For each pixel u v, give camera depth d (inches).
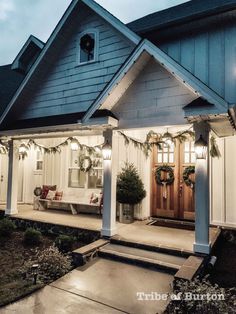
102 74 295.6
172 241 216.5
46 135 308.5
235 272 183.5
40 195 369.4
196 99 185.2
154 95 214.8
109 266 189.9
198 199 194.4
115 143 245.3
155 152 312.0
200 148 193.6
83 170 344.5
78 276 174.2
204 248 187.5
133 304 141.6
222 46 255.8
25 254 221.1
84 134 289.0
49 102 332.5
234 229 254.5
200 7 291.7
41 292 153.6
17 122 344.5
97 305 140.3
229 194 261.1
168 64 191.0
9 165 338.0
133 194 276.4
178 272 155.5
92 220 297.0
